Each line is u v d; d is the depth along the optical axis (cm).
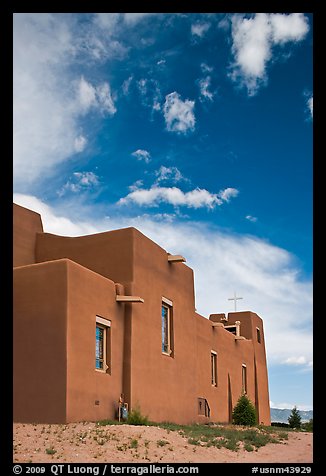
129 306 1956
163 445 1387
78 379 1616
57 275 1636
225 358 3269
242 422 2627
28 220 2172
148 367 2036
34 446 1261
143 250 2078
